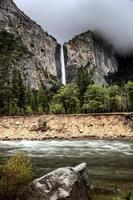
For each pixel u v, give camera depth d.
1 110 136.88
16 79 157.38
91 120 93.44
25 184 16.20
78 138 86.94
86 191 16.14
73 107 129.75
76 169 15.92
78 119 94.06
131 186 20.97
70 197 14.41
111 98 133.50
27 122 95.62
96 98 129.00
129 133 88.75
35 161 35.28
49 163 33.62
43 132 92.00
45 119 95.12
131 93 129.88
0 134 91.81
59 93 135.00
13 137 90.50
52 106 134.12
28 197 14.64
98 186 20.70
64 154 44.19
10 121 96.44
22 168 16.56
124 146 58.47
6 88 160.50
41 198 14.37
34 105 166.88
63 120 94.44
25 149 53.84
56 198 14.21
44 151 49.25
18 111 135.62
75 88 144.38
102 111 128.38
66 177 14.80
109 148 54.16
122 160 36.16
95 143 67.19
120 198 17.69
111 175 25.33
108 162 34.28
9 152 48.12
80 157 39.91
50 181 14.66
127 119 92.38
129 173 26.39
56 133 90.81
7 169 16.36
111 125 91.56
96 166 31.02
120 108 130.25
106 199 17.31
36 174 25.06
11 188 15.51
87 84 147.62
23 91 154.88
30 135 91.19
